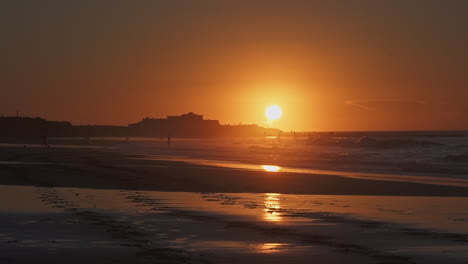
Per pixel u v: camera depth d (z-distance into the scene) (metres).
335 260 9.70
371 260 9.73
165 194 21.25
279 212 16.14
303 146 105.00
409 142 85.56
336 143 102.56
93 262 9.27
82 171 33.19
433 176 34.03
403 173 37.00
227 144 135.75
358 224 13.91
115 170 34.78
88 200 18.80
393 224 13.98
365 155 61.91
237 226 13.45
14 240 11.25
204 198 19.91
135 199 19.30
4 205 17.16
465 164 44.88
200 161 51.97
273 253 10.26
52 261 9.31
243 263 9.39
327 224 13.88
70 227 12.99
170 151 83.44
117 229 12.78
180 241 11.38
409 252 10.47
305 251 10.48
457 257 10.03
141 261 9.39
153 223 13.77
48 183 25.25
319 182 27.27
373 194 22.19
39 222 13.72
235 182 26.94
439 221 14.52
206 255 10.01
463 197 21.11
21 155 57.41
